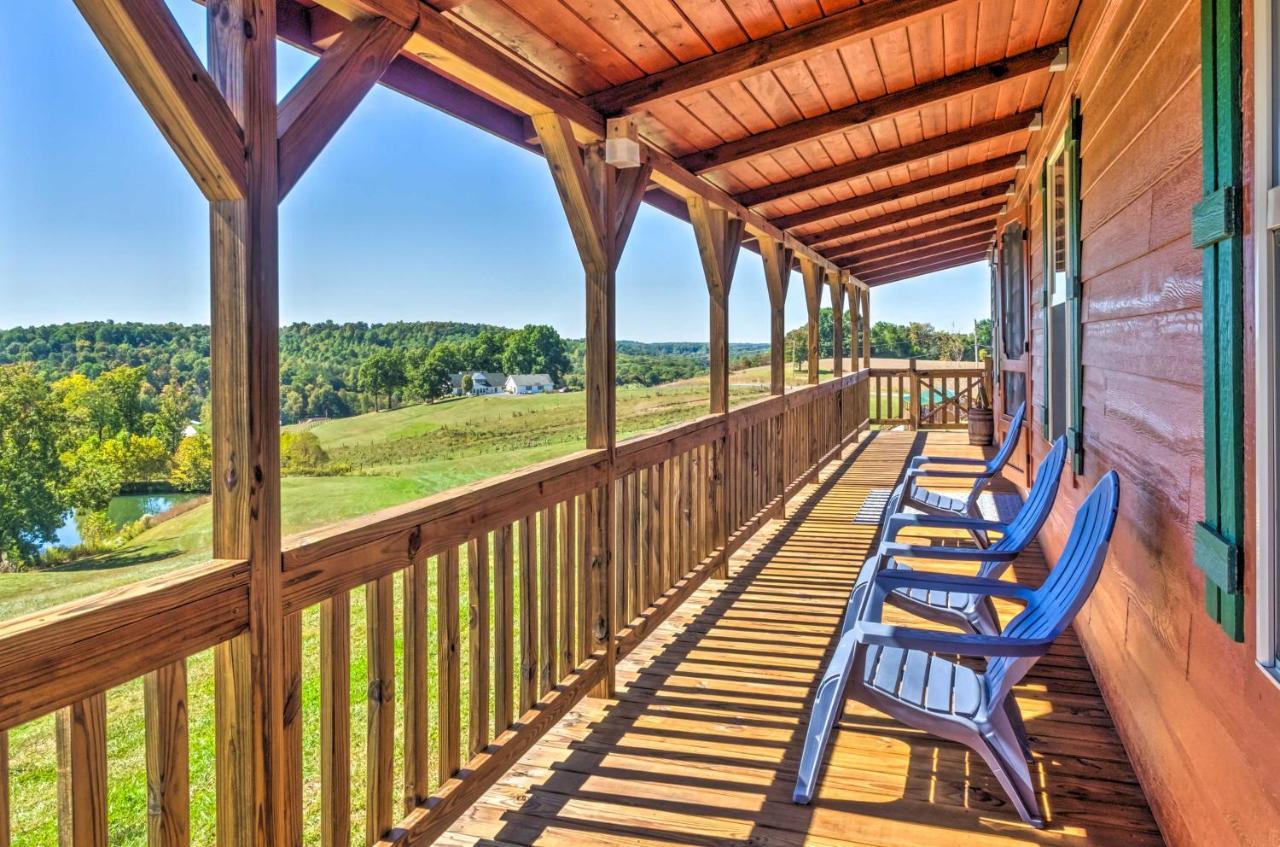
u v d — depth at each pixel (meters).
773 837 2.14
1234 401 1.48
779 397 6.09
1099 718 2.73
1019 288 6.52
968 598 3.04
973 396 13.05
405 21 1.90
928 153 4.90
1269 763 1.36
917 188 6.05
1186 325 1.88
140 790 2.85
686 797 2.36
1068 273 3.43
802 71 3.29
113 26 1.19
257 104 1.48
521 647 2.56
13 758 2.89
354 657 4.25
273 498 1.53
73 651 1.17
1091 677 3.06
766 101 3.53
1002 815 2.20
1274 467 1.36
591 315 3.08
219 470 1.49
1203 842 1.74
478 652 2.30
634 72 2.92
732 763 2.55
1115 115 2.64
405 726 2.01
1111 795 2.27
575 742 2.71
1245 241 1.45
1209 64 1.57
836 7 2.71
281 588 1.55
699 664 3.39
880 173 5.48
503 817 2.28
